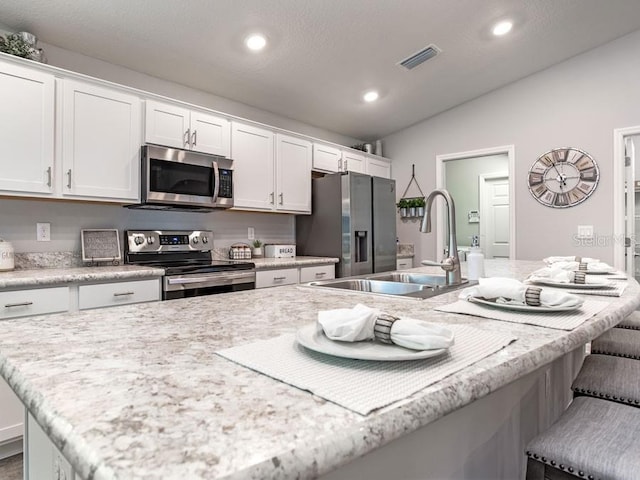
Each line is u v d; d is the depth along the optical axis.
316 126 4.48
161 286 2.49
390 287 1.94
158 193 2.67
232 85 3.36
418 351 0.65
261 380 0.57
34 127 2.20
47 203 2.54
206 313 1.06
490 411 0.95
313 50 3.04
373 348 0.67
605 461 0.76
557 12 3.02
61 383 0.56
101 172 2.47
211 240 3.38
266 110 3.93
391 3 2.67
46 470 0.73
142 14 2.39
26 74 2.18
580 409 0.98
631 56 3.46
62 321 0.96
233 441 0.40
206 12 2.46
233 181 3.16
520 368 0.67
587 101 3.66
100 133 2.47
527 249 3.97
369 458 0.64
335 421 0.45
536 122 3.92
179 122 2.86
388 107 4.21
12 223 2.41
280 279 3.23
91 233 2.71
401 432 0.47
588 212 3.66
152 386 0.55
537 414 1.21
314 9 2.61
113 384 0.56
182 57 2.87
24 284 1.94
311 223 4.04
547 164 3.87
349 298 1.33
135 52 2.74
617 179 3.53
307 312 1.08
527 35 3.26
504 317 1.00
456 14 2.88
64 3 2.22
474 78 3.85
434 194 1.93
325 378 0.57
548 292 1.04
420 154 4.72
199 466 0.36
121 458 0.37
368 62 3.31
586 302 1.18
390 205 4.23
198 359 0.67
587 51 3.66
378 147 4.95
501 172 5.65
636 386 1.15
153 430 0.42
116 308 1.13
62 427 0.43
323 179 3.92
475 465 0.90
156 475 0.34
